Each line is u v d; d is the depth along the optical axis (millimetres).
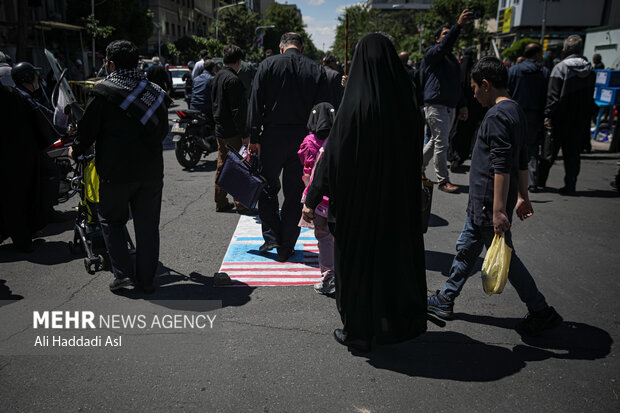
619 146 10398
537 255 4691
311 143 3680
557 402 2576
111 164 3506
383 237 2822
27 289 3936
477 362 2943
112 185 3553
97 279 4121
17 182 4539
